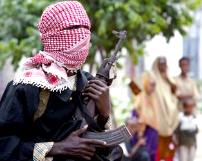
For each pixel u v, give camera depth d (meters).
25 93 4.80
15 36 14.07
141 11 13.30
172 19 14.35
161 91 16.06
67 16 4.89
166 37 14.51
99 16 12.69
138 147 14.27
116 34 5.34
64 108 4.90
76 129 4.92
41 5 13.62
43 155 4.78
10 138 4.79
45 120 4.87
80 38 4.89
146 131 15.75
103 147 4.90
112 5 12.73
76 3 4.98
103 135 4.95
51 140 4.88
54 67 4.85
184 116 16.58
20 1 14.02
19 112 4.80
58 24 4.88
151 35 13.93
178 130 16.45
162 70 16.20
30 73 4.84
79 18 4.91
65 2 4.98
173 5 14.38
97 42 13.03
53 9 4.93
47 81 4.83
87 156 4.86
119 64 14.90
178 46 21.27
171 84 16.27
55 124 4.89
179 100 16.72
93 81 5.10
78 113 5.00
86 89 5.09
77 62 4.90
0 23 14.08
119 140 4.95
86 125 4.90
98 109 5.12
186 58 17.19
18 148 4.79
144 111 15.72
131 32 13.52
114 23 12.83
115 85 24.33
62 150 4.82
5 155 4.75
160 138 16.03
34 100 4.81
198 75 40.81
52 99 4.86
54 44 4.89
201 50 40.72
